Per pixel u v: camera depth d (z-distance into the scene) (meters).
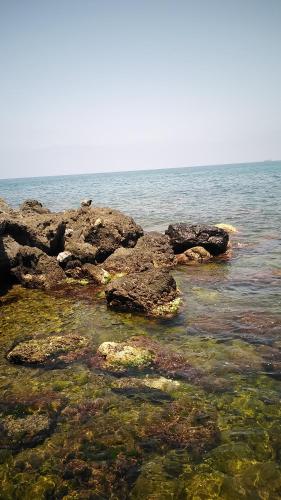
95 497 6.59
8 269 19.80
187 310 14.52
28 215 28.44
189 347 11.45
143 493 6.59
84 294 17.50
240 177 127.50
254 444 7.54
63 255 20.41
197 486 6.66
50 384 9.87
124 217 25.12
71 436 7.98
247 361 10.48
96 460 7.35
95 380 9.95
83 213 26.73
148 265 19.22
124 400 9.06
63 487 6.82
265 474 6.83
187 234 23.39
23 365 10.91
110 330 13.11
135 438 7.85
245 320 13.14
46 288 18.77
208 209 42.84
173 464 7.18
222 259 22.17
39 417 8.60
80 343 11.84
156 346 11.51
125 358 10.66
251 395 9.02
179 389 9.37
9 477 7.09
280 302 14.63
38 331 13.32
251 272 18.95
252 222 33.03
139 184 123.56
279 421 8.14
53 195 83.25
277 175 121.94
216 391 9.24
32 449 7.70
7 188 145.75
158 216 39.62
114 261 20.73
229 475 6.86
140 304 14.67
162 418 8.36
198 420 8.26
